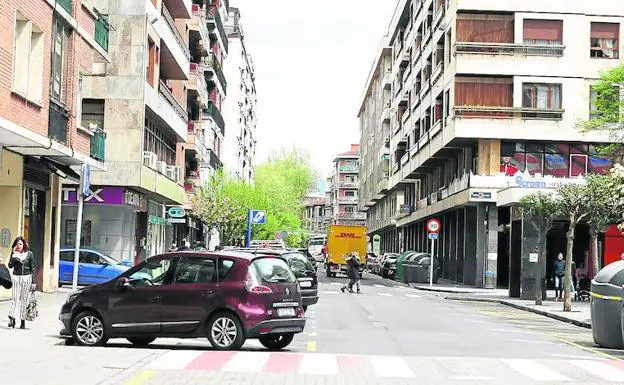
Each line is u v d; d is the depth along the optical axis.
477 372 13.04
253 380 11.41
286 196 103.56
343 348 16.50
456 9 47.56
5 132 20.08
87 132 27.23
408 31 73.19
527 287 37.28
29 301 17.73
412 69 69.31
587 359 15.64
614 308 18.06
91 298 15.36
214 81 68.94
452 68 48.56
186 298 14.96
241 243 74.50
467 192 48.34
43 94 22.48
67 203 37.34
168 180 43.50
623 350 18.09
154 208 45.75
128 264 34.34
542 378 12.54
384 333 20.16
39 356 13.25
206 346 16.14
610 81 40.28
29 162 25.59
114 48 36.47
